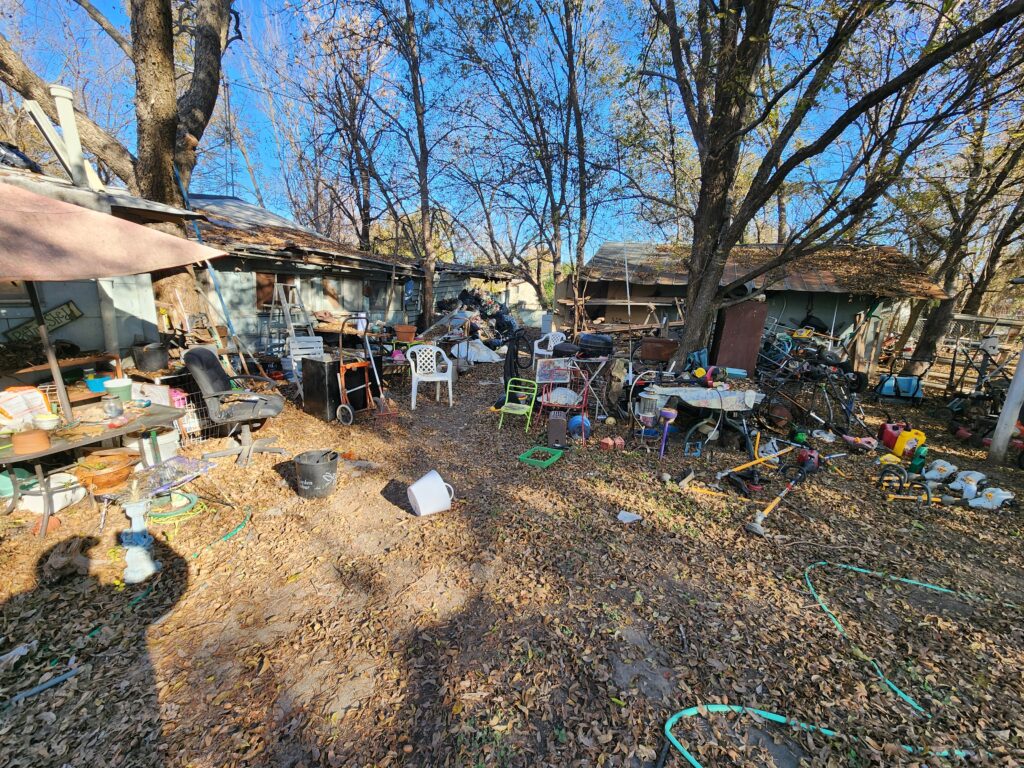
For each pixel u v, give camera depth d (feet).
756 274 23.59
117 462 13.09
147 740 6.68
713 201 24.52
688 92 27.50
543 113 52.80
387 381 29.12
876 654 8.72
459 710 7.30
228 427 18.44
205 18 24.39
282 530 12.30
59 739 6.65
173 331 22.39
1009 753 6.83
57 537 11.05
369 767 6.42
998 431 19.48
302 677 7.82
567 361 22.06
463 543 11.98
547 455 18.37
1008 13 13.19
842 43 16.20
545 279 112.57
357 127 60.44
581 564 11.23
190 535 11.77
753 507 14.47
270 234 35.58
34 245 9.54
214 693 7.48
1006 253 43.27
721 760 6.63
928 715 7.45
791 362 24.25
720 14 19.08
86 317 16.01
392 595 9.93
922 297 33.58
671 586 10.53
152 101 19.66
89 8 23.67
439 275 62.95
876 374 38.24
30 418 11.08
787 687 7.89
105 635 8.51
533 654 8.43
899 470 16.06
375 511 13.50
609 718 7.23
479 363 38.75
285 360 29.14
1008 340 48.37
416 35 45.62
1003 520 14.16
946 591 10.70
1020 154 26.11
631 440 19.97
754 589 10.52
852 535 13.07
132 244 11.48
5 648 8.16
